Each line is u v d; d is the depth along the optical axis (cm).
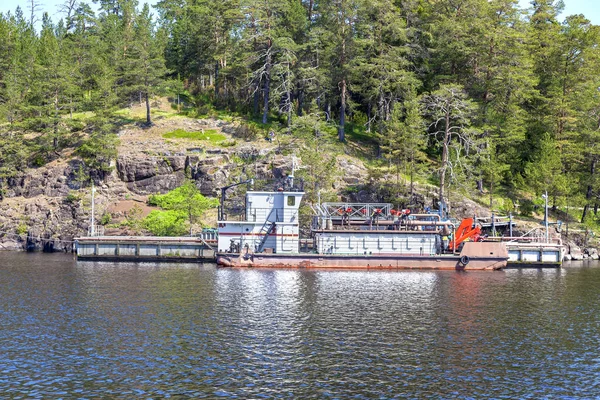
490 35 9881
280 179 9325
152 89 11081
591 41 10562
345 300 5216
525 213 9581
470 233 7625
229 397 2922
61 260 7838
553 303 5206
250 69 11612
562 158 9956
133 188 9806
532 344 3891
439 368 3391
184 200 8762
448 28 10338
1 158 10069
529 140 10612
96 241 7856
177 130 10956
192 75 13075
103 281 6028
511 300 5328
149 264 7469
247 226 7344
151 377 3173
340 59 10894
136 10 15112
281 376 3222
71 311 4619
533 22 11806
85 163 9950
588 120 10219
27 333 3972
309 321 4409
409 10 11462
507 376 3275
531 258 7962
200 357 3512
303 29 11631
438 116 9944
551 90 10544
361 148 10756
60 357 3481
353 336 4016
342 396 2959
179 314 4550
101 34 14375
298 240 7450
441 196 8925
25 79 12238
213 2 12375
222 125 11188
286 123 11262
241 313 4625
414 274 6894
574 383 3175
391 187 9200
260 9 11350
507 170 10138
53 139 10562
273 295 5378
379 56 10388
